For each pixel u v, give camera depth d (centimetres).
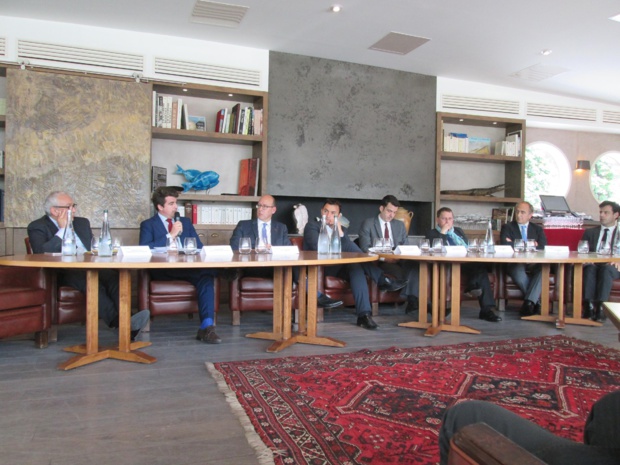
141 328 300
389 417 188
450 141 597
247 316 412
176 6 409
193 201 516
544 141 681
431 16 419
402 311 447
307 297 334
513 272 439
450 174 633
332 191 540
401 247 364
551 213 614
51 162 435
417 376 241
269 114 516
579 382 234
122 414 191
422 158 580
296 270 374
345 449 160
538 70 548
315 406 199
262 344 309
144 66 469
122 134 456
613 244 424
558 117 643
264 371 247
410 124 573
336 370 249
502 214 618
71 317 314
